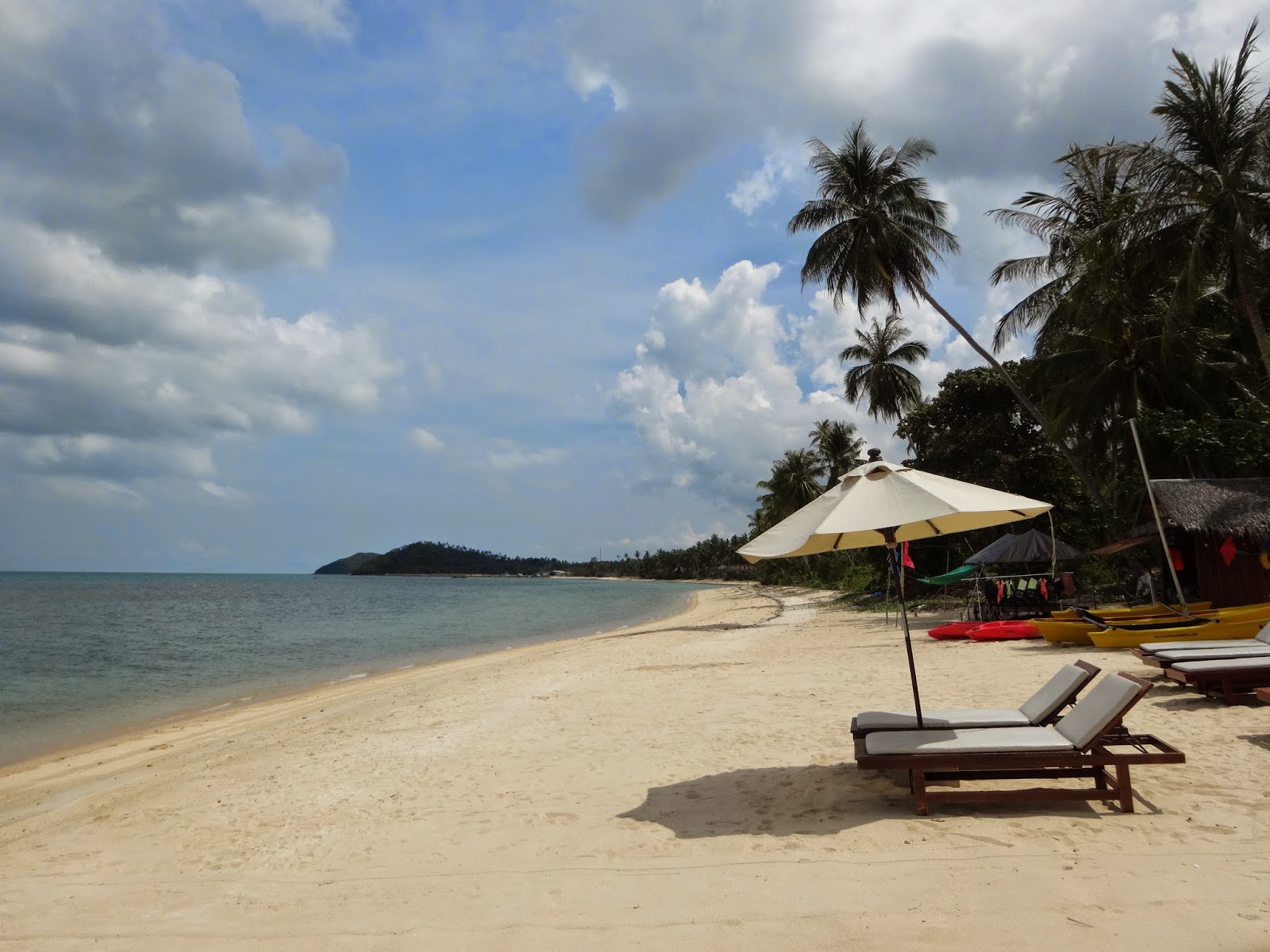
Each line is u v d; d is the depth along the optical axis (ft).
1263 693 18.76
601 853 16.07
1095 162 71.82
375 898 14.66
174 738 38.37
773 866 14.49
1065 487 90.68
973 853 14.28
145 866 17.83
